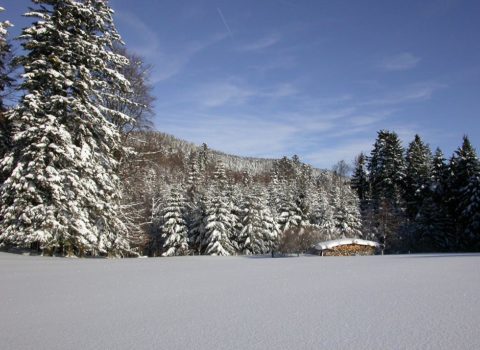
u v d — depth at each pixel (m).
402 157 54.03
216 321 4.80
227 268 11.46
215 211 43.53
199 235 45.47
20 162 16.25
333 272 9.68
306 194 54.91
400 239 44.09
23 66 17.25
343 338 4.01
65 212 16.69
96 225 18.31
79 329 4.57
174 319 4.94
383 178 53.59
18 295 6.74
